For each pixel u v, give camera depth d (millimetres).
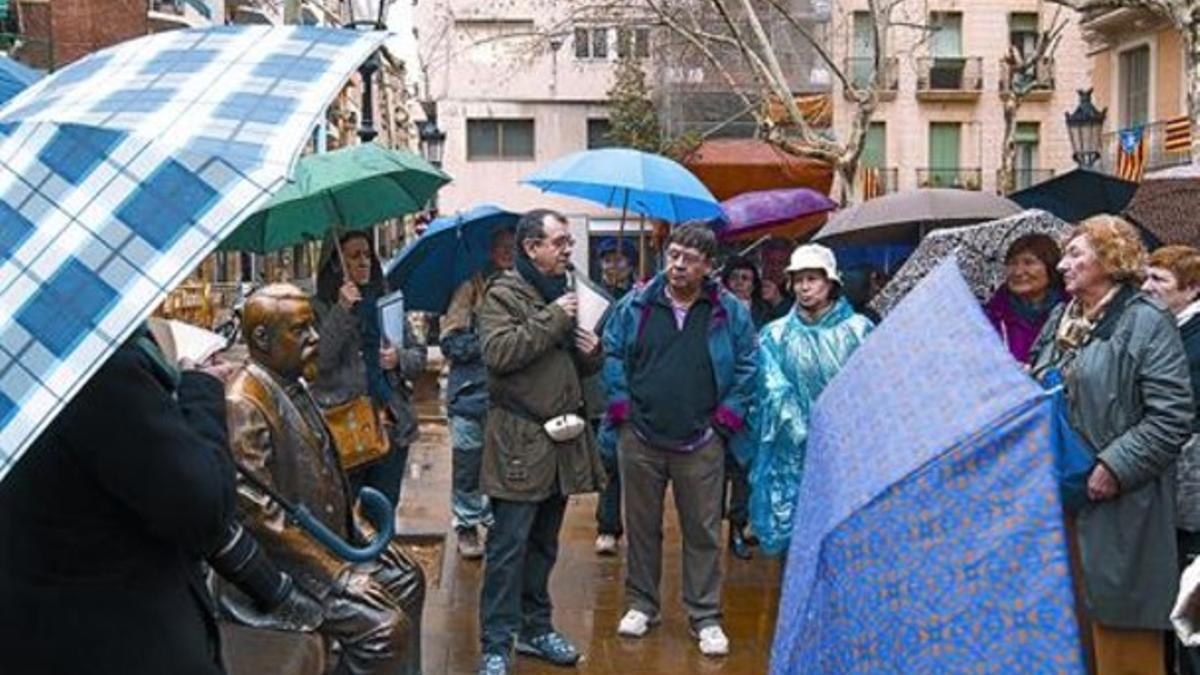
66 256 2303
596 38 41406
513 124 41719
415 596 4465
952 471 1808
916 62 38938
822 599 1869
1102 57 30109
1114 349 4582
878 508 1834
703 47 20328
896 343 2105
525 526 5887
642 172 8016
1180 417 4473
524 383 5828
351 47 2877
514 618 5887
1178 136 24609
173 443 2500
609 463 7703
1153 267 5578
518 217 8008
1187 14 13109
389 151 6996
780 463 6469
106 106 2586
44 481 2514
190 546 2568
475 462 8219
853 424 2023
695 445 6336
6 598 2533
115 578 2561
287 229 7148
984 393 1872
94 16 19938
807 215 12625
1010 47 37125
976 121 39562
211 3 22797
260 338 4219
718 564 6422
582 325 5922
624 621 6641
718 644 6320
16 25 18031
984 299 6453
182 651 2625
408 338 7383
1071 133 17562
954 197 9609
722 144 19094
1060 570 1734
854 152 17766
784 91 18078
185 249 2299
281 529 3756
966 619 1754
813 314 6574
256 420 3863
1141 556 4539
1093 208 9844
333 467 4242
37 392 2162
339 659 3896
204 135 2465
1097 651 4621
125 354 2500
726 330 6383
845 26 36250
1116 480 4469
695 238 6246
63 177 2420
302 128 2553
